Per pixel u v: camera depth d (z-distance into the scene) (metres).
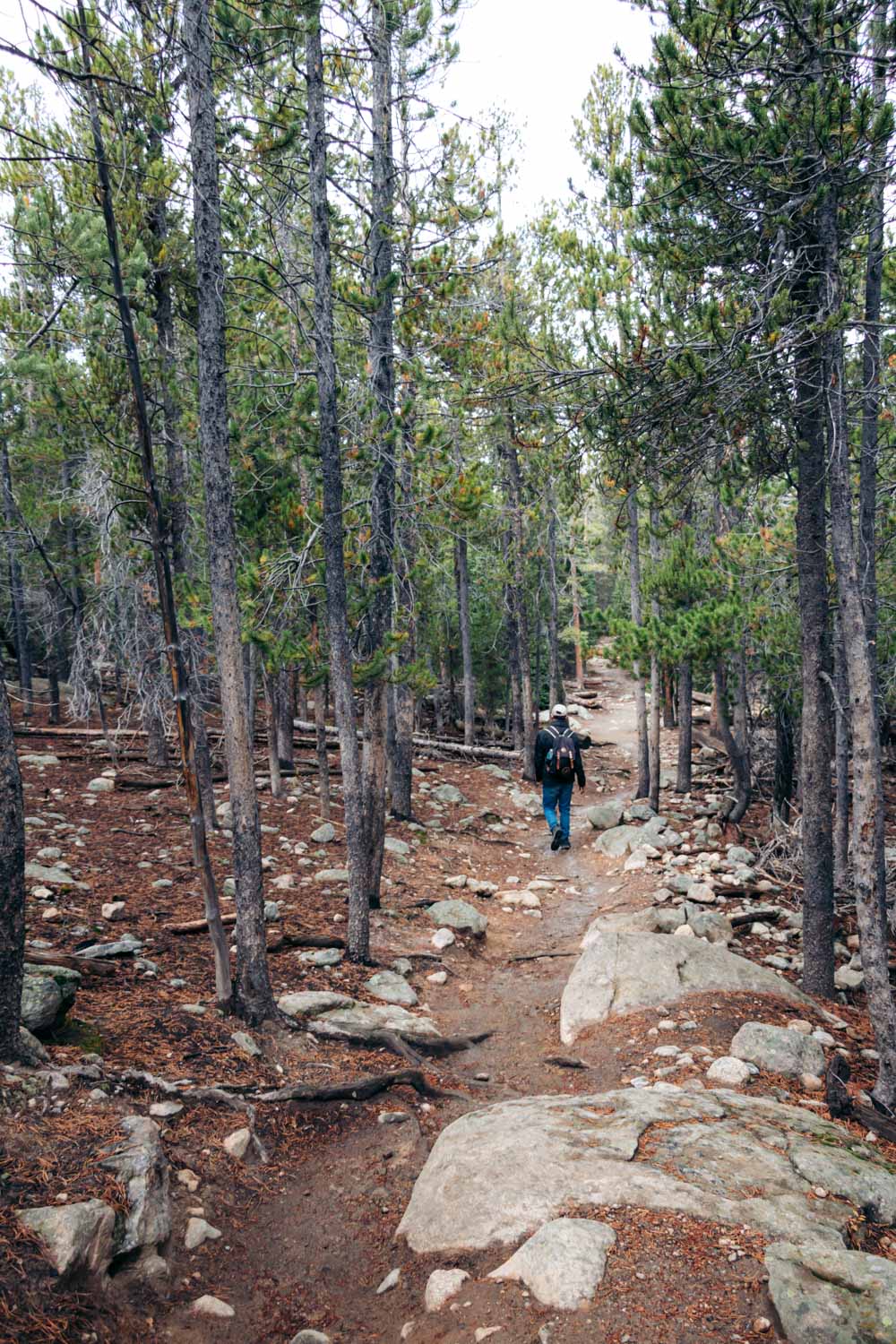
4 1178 4.02
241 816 6.71
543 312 16.11
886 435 10.38
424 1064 6.93
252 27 8.12
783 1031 6.80
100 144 5.80
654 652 16.23
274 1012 6.84
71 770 14.85
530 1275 3.84
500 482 20.67
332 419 8.38
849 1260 3.75
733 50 6.86
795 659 13.75
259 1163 5.28
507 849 15.73
